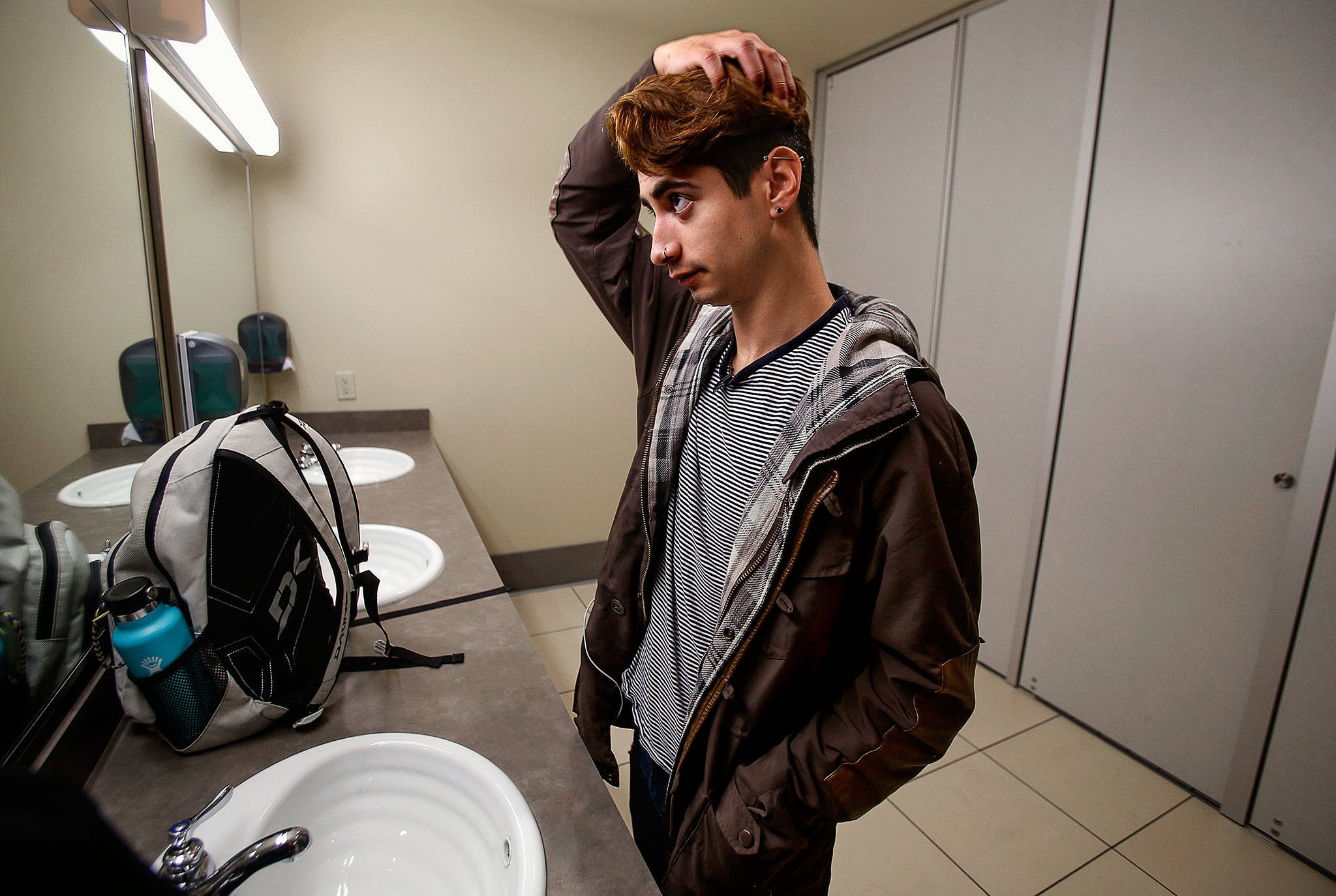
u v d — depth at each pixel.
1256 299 1.53
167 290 1.13
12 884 0.16
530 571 2.82
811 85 2.92
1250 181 1.52
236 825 0.61
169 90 1.21
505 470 2.67
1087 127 1.87
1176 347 1.70
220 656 0.70
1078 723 2.03
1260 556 1.56
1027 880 1.48
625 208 0.92
